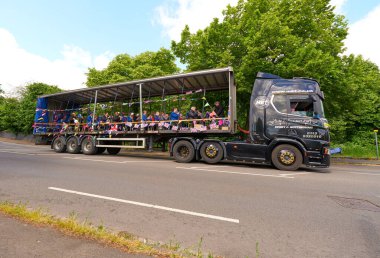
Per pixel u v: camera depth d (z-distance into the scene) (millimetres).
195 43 16266
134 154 15836
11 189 5270
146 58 23281
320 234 3254
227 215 3908
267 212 4086
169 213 3951
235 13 16234
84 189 5359
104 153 15312
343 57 14750
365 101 16047
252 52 12242
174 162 10797
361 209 4348
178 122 11133
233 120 10422
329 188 5961
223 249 2775
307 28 14258
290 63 12086
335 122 24484
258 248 2822
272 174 7824
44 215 3521
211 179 6715
